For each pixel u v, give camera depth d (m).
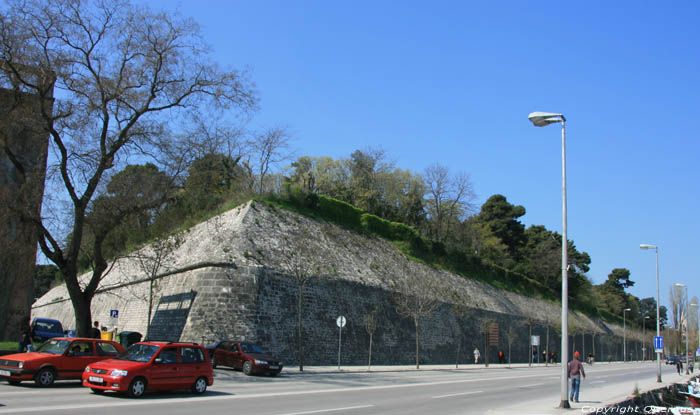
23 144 27.73
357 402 16.94
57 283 65.25
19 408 12.30
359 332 40.28
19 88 24.89
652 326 150.00
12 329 30.41
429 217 79.19
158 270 36.50
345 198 71.56
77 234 26.56
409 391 21.78
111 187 28.62
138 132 26.98
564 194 17.30
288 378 26.62
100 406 13.16
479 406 17.02
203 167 31.59
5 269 28.42
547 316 74.81
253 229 39.12
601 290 134.62
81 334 26.72
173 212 33.91
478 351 52.66
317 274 39.00
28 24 24.05
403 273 51.00
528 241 108.62
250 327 32.91
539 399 20.08
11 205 24.70
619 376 41.94
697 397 22.98
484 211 105.38
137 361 16.02
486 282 68.19
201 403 14.85
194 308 33.38
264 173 59.47
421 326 47.69
